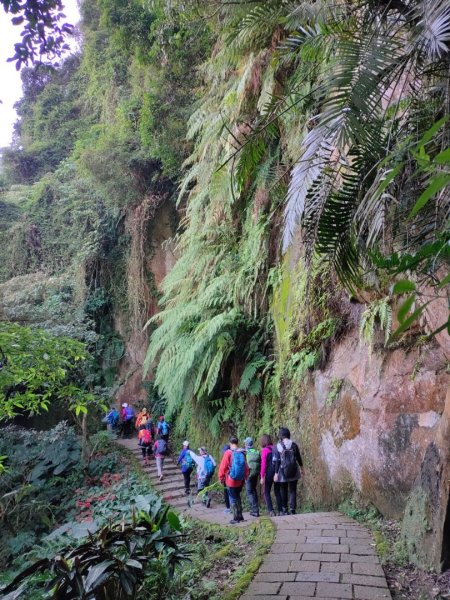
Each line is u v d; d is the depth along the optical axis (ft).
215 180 23.39
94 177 50.21
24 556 28.37
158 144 41.14
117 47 40.60
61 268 59.00
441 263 7.68
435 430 15.53
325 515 19.13
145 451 40.93
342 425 20.48
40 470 38.70
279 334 27.50
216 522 22.07
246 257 29.96
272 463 22.39
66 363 21.58
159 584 11.71
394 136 9.91
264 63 20.66
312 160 9.58
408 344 17.37
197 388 31.04
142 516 12.01
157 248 53.93
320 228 10.11
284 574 12.94
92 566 9.60
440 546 12.48
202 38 32.09
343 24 11.35
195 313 32.07
